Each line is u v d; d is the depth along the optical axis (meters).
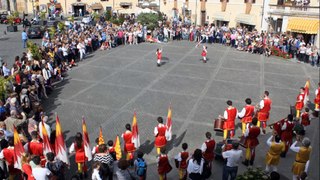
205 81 21.19
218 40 34.00
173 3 47.59
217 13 42.28
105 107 16.89
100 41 30.06
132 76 21.97
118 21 39.81
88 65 24.52
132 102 17.56
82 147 10.49
